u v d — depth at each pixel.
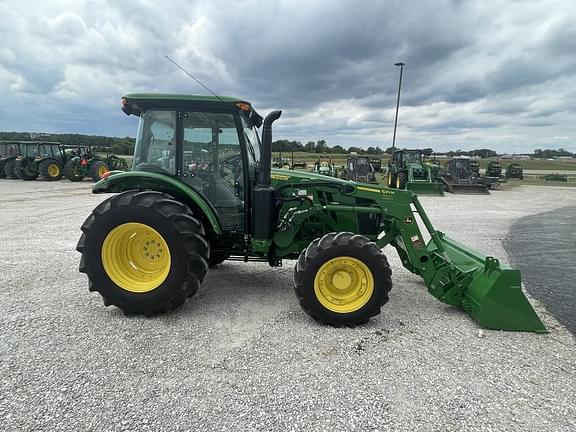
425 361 3.12
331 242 3.72
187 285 3.81
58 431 2.25
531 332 3.70
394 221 4.27
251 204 4.25
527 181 31.59
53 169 20.53
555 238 8.55
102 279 3.79
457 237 8.50
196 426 2.31
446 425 2.38
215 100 4.04
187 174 4.30
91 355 3.06
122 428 2.28
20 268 5.37
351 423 2.37
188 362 3.00
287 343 3.36
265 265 5.80
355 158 24.36
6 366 2.88
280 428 2.31
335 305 3.73
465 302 4.04
